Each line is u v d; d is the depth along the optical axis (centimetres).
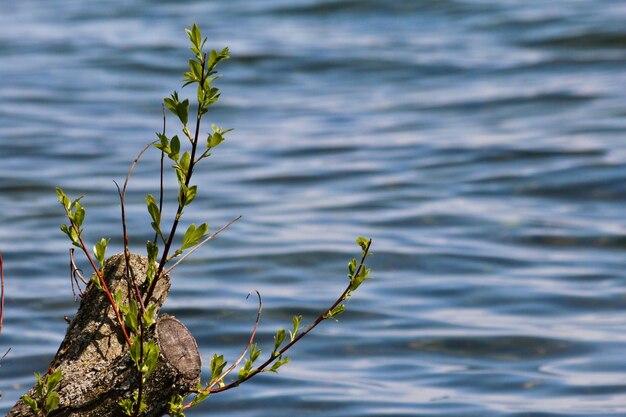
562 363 890
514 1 2712
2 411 756
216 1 2914
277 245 1220
